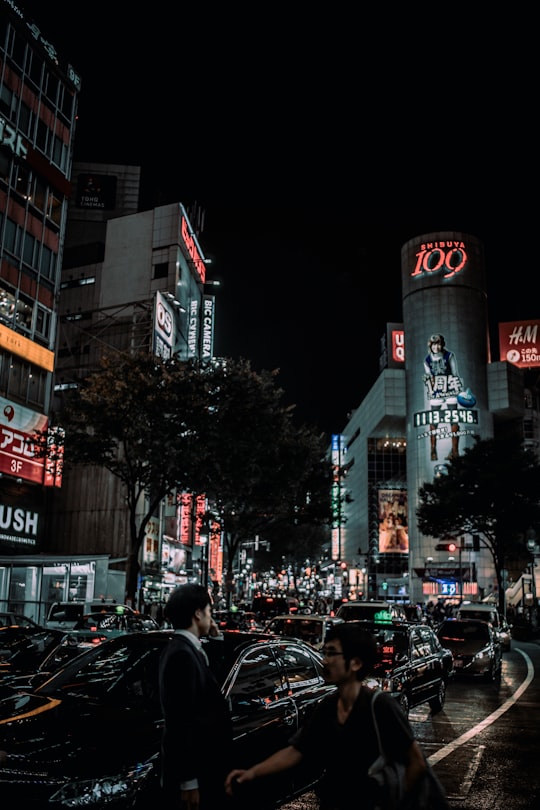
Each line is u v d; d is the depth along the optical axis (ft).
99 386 82.28
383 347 371.76
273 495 104.01
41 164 111.65
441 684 41.81
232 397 81.35
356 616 54.90
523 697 50.26
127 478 84.12
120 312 190.60
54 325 114.11
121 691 19.15
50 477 109.50
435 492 152.25
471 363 327.06
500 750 31.81
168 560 168.55
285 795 19.43
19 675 30.55
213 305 215.51
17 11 106.32
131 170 238.68
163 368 82.53
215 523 126.82
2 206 102.53
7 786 14.02
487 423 322.55
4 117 102.89
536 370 349.41
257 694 19.62
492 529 146.00
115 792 14.25
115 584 128.26
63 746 15.24
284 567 378.94
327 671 10.82
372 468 363.56
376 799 9.82
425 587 295.89
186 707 11.86
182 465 78.13
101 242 210.38
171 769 11.64
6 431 100.07
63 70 118.73
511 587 246.68
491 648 60.23
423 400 325.83
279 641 22.16
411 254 347.36
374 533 349.82
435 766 28.81
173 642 12.64
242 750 17.60
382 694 10.47
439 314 332.39
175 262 197.26
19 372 104.58
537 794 24.82
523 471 139.23
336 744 10.34
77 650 41.73
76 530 147.54
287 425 88.74
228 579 125.90
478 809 23.04
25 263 107.34
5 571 96.78
